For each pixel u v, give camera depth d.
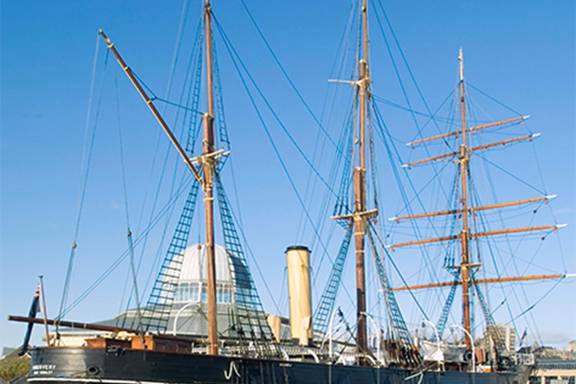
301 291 41.00
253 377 30.73
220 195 36.50
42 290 28.55
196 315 59.94
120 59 30.80
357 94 51.34
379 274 48.69
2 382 60.62
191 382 28.52
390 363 44.34
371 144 51.06
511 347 78.75
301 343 39.81
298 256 41.53
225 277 68.06
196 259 66.81
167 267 34.81
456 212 74.25
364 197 49.59
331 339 36.84
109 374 26.94
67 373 27.05
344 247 49.19
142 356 27.52
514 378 61.97
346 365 36.12
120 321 56.03
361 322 46.44
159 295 34.19
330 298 46.84
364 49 51.88
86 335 46.78
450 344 57.84
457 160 75.31
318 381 34.06
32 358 28.25
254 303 36.38
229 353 35.12
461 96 76.44
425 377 45.06
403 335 47.84
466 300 71.12
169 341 30.25
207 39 36.31
